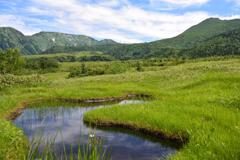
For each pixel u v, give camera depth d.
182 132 12.42
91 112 18.47
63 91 31.02
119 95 30.17
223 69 43.91
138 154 11.06
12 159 10.00
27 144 12.02
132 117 15.97
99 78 54.38
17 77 39.75
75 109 23.27
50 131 15.07
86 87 34.75
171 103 18.09
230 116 12.82
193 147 8.80
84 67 97.00
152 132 13.87
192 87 30.34
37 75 43.41
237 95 16.48
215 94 19.78
